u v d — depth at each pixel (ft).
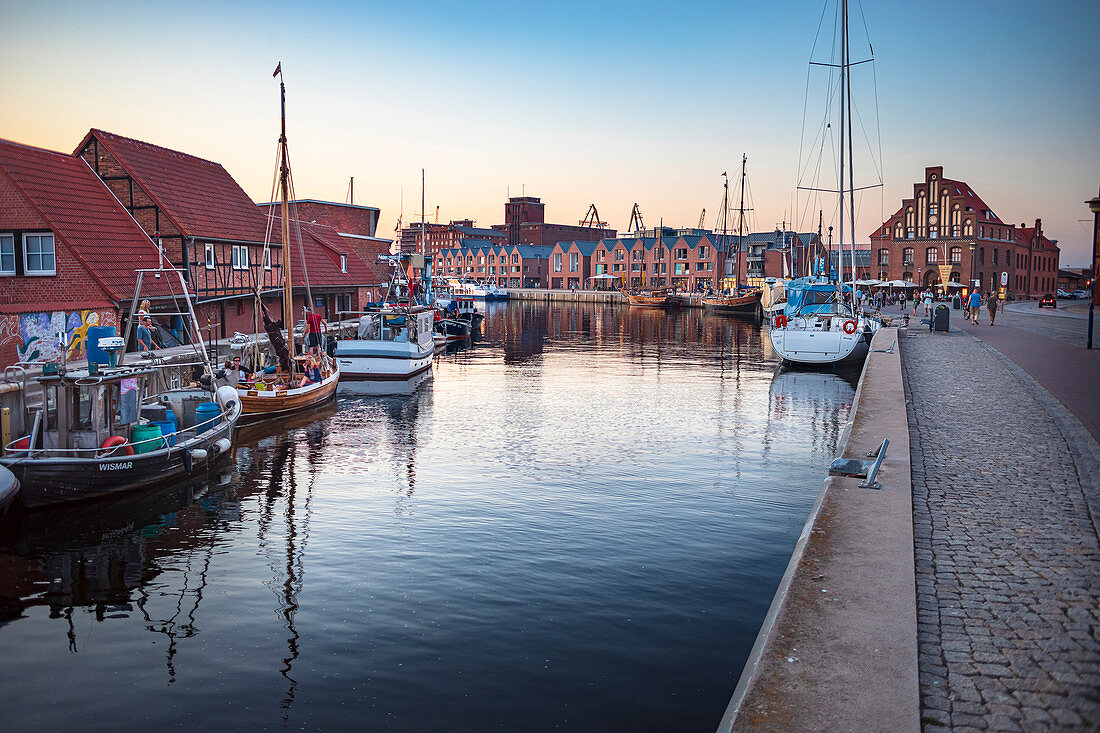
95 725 26.50
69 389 52.29
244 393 81.46
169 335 107.65
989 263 337.52
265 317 97.81
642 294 377.30
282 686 28.73
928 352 91.91
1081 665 18.02
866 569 22.75
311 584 38.52
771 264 412.98
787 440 72.18
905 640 18.48
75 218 102.01
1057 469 35.99
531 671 29.45
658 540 44.37
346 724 26.17
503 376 122.83
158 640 32.81
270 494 55.11
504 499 53.06
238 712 27.12
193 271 115.85
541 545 43.65
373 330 127.03
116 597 37.37
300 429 79.20
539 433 76.38
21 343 82.17
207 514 50.47
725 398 98.22
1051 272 415.23
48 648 32.22
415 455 67.00
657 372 127.24
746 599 36.14
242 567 41.04
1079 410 49.34
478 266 570.87
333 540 45.03
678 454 66.54
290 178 102.53
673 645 31.55
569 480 57.98
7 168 94.38
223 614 35.19
